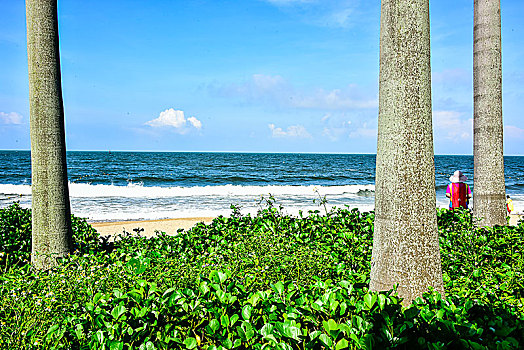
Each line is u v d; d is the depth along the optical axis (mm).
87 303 2938
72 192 22500
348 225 7062
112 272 3863
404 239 3621
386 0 3688
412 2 3578
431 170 3670
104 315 2707
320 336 2463
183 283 3754
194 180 43188
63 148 5320
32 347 2607
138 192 23203
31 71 5117
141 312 2736
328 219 7148
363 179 47500
